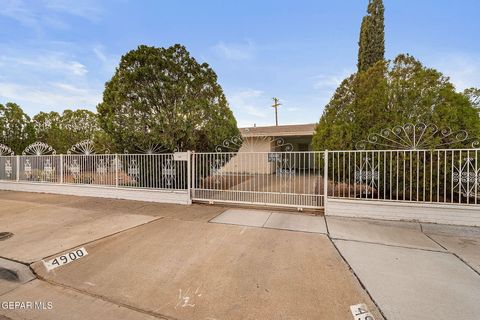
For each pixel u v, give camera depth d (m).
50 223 5.59
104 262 3.71
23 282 3.26
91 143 10.19
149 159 8.12
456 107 5.99
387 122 6.46
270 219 5.86
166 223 5.59
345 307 2.60
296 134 15.09
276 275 3.28
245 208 6.94
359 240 4.50
